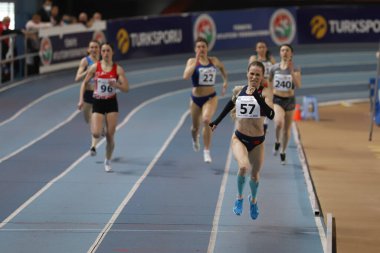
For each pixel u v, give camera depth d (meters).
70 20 41.56
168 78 40.94
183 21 47.41
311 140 28.47
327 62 47.31
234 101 16.64
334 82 43.31
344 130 31.05
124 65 43.19
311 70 45.41
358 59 48.38
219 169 22.69
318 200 19.36
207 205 18.42
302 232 16.25
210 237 15.69
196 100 22.70
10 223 16.58
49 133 28.09
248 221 17.03
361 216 17.97
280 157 24.22
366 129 31.44
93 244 15.06
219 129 29.61
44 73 39.03
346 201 19.41
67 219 16.97
